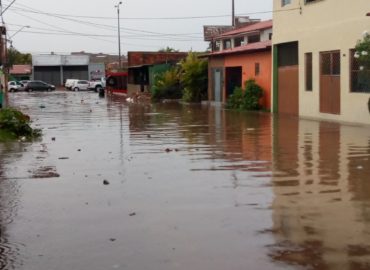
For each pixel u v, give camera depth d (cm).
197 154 1391
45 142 1727
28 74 10544
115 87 7012
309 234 681
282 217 761
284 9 2762
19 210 829
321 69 2414
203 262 589
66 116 2978
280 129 1997
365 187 946
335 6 2261
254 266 575
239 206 828
